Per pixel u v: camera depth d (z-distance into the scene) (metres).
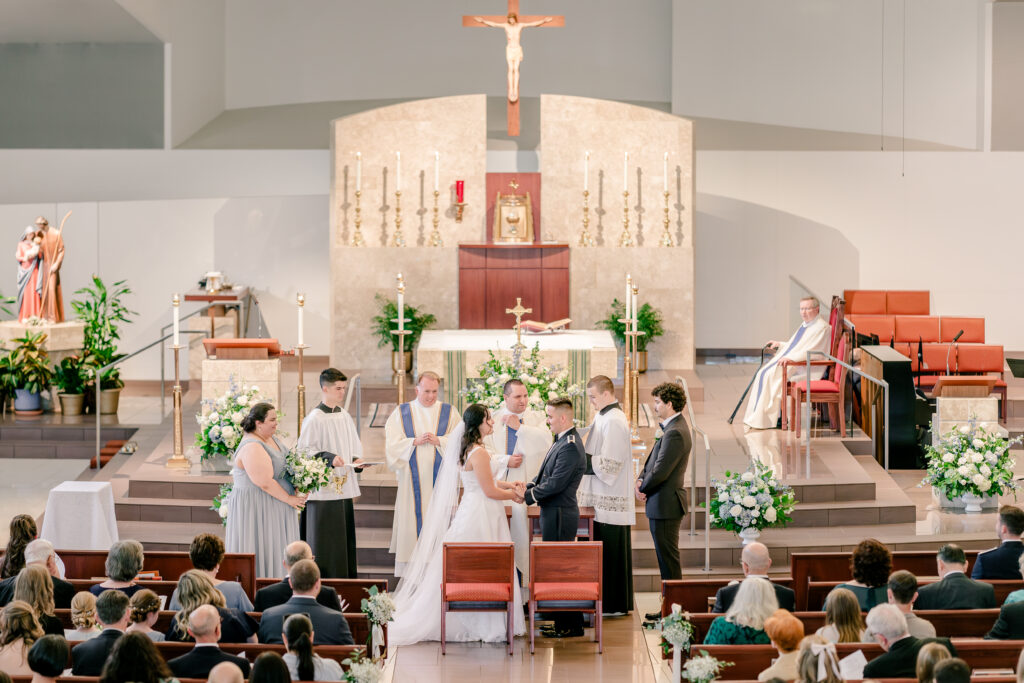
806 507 11.09
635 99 20.36
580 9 20.36
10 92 18.19
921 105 18.30
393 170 16.12
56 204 17.80
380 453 12.22
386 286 16.03
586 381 12.53
